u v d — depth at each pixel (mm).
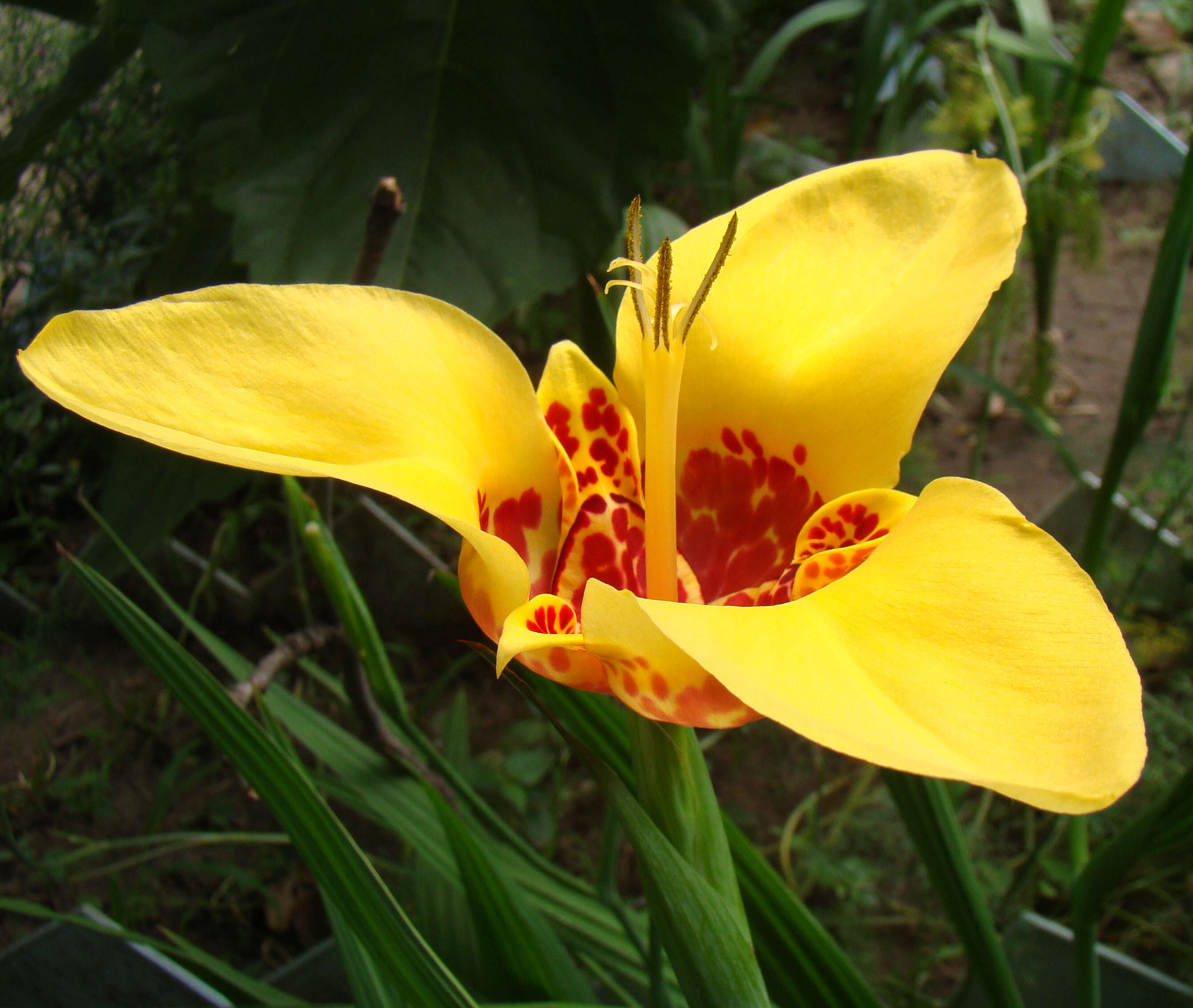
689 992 127
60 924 255
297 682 389
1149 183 572
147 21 258
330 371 135
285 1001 199
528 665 130
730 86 460
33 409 393
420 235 255
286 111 256
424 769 227
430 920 248
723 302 161
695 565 166
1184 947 316
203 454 119
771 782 374
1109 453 240
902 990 314
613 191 262
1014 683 104
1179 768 343
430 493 129
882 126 534
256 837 262
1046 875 338
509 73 256
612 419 167
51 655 400
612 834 202
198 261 355
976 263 149
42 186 391
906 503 146
